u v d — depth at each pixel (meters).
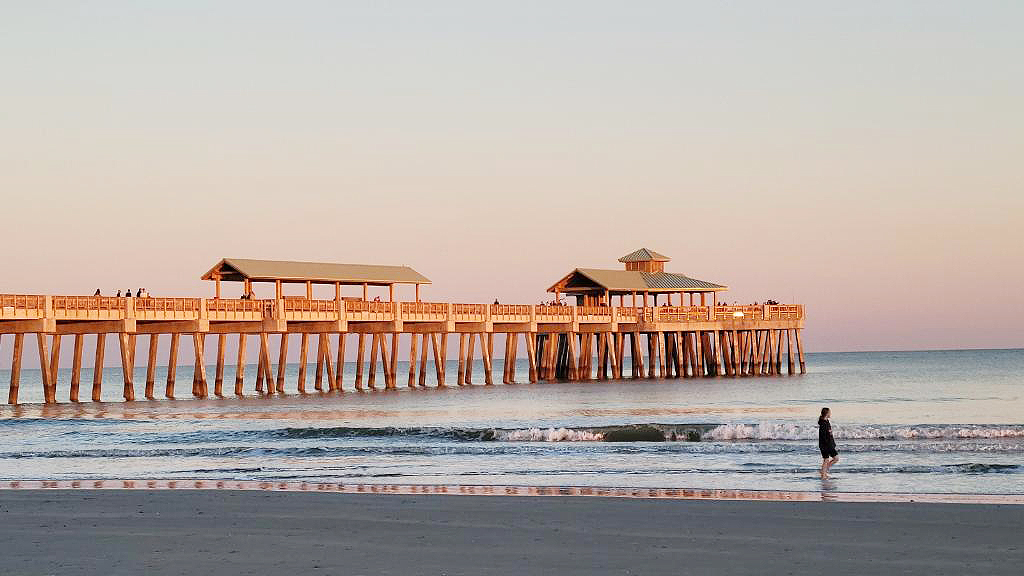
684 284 145.00
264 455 52.78
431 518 30.73
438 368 128.38
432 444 56.22
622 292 145.38
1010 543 26.52
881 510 31.28
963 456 46.31
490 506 32.78
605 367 145.00
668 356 150.00
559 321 131.50
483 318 124.38
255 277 109.44
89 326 96.06
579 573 23.67
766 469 42.88
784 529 28.62
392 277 122.62
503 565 24.48
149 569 24.09
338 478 42.62
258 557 25.39
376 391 123.38
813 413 79.19
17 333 91.38
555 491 37.44
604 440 57.50
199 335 105.38
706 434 56.44
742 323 145.25
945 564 24.38
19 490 37.50
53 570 24.02
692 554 25.61
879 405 88.38
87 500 34.75
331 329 110.56
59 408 90.88
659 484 39.28
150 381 105.38
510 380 136.88
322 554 25.75
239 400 103.62
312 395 114.38
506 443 56.03
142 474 44.84
